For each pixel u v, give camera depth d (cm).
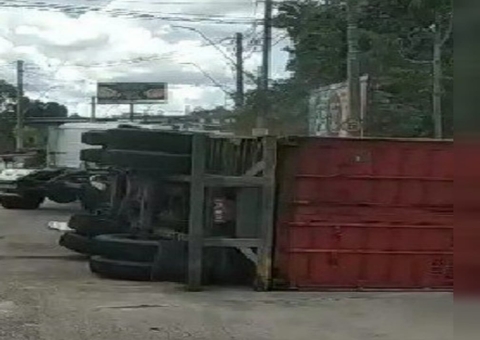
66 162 3034
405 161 1129
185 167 1099
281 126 3306
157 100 7306
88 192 1952
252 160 1116
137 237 1188
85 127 3009
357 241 1115
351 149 1116
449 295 1042
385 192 1124
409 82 2594
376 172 1121
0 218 2103
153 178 1132
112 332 772
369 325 834
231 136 1132
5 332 760
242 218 1100
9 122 7806
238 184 1072
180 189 1161
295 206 1098
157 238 1177
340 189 1111
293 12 3241
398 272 1123
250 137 1122
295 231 1098
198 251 1069
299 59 3272
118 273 1130
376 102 2514
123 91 7400
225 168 1188
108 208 1500
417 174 1131
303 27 3178
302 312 916
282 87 3391
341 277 1109
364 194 1119
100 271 1146
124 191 1335
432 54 2708
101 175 1850
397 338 760
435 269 1133
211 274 1123
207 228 1123
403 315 889
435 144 1134
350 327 823
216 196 1123
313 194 1105
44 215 2208
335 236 1109
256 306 952
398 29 2747
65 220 2025
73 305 914
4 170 2481
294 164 1099
